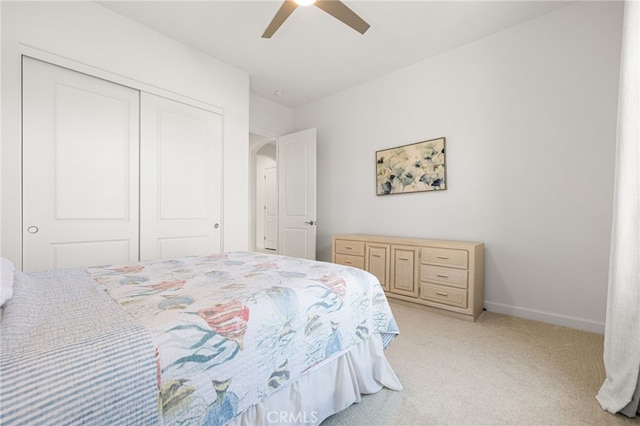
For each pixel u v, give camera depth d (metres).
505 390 1.51
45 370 0.59
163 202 2.77
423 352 1.93
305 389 1.16
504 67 2.68
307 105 4.46
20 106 2.02
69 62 2.21
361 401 1.42
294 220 4.30
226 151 3.23
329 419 1.29
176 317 0.87
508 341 2.10
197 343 0.82
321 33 2.71
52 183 2.17
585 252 2.31
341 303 1.31
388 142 3.54
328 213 4.21
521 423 1.28
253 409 0.98
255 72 3.47
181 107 2.88
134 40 2.54
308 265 1.71
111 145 2.45
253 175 6.75
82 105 2.31
